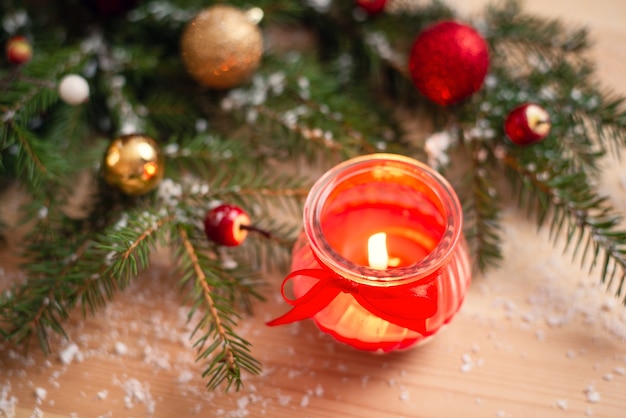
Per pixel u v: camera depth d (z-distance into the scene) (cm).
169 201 45
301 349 44
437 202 40
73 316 45
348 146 47
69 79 45
